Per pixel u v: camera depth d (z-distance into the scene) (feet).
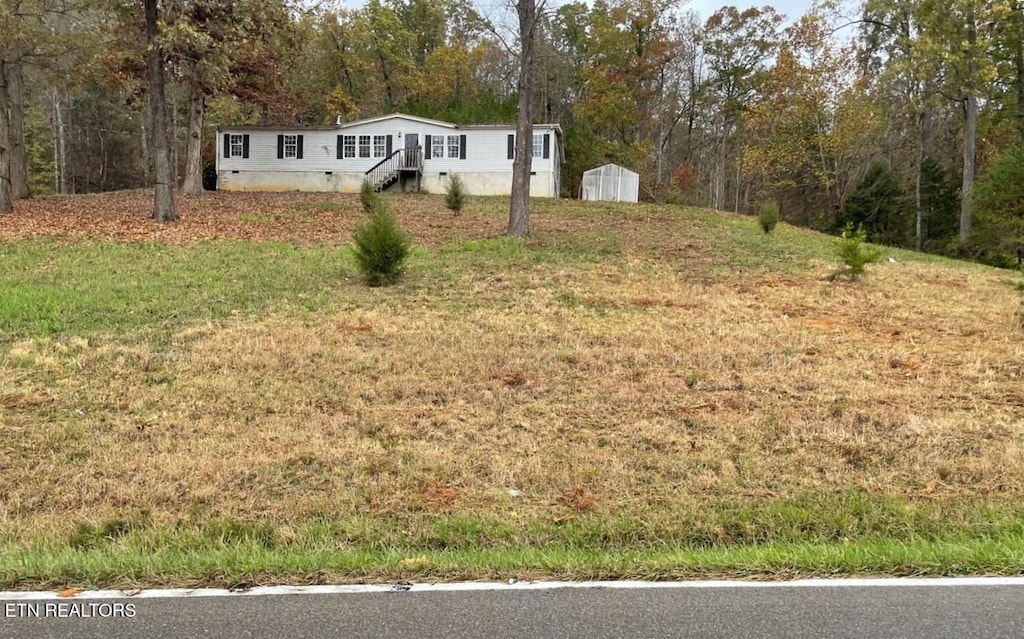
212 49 62.64
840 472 17.69
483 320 33.22
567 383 24.62
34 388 23.24
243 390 23.39
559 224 69.46
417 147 101.76
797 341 30.53
